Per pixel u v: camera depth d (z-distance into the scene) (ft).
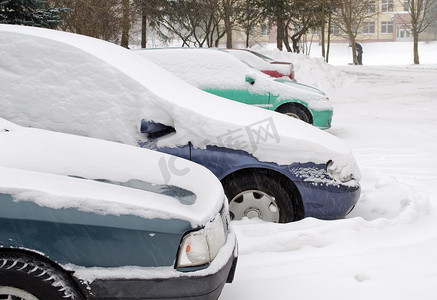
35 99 13.32
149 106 13.25
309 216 13.94
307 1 105.09
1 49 13.58
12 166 8.77
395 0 236.02
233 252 9.13
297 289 10.62
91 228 7.77
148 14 82.38
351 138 31.73
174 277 7.85
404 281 11.00
